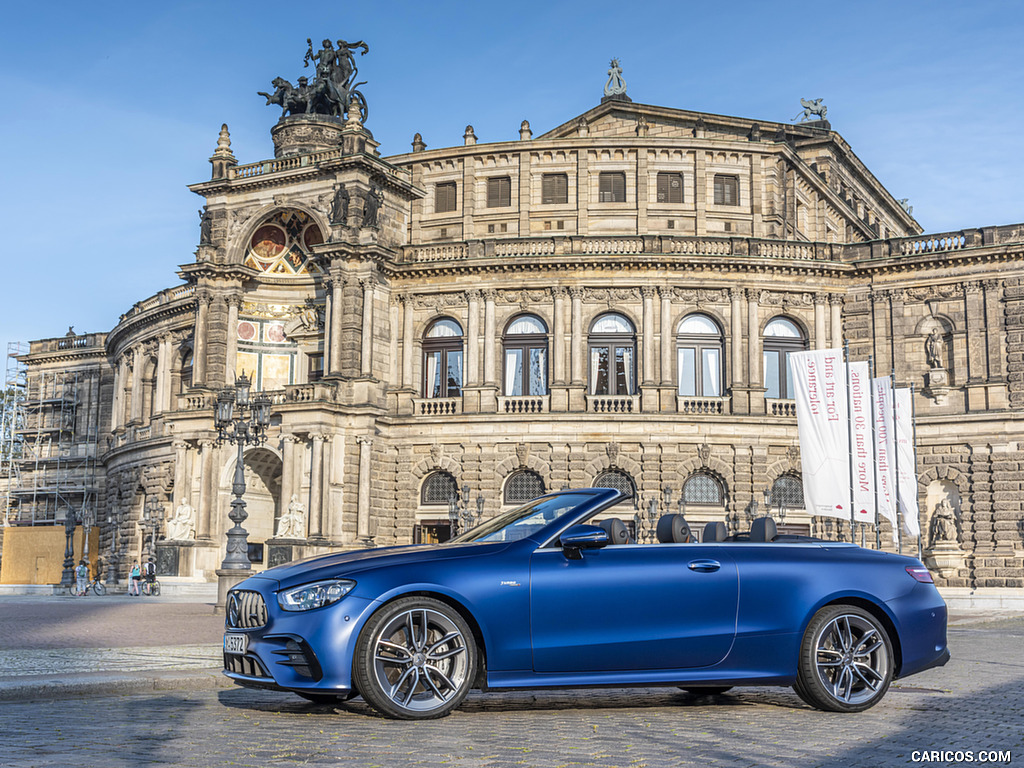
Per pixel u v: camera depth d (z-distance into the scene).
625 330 68.25
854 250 69.00
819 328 68.25
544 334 68.62
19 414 116.75
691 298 67.81
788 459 65.88
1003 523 63.28
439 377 69.88
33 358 107.06
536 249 68.75
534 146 72.81
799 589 14.11
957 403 65.62
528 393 68.44
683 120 80.50
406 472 68.19
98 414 102.50
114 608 49.72
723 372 67.62
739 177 73.12
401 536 67.62
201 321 72.44
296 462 65.56
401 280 70.38
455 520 67.06
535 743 11.16
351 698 13.94
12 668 18.42
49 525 103.00
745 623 13.83
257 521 70.88
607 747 10.93
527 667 13.15
